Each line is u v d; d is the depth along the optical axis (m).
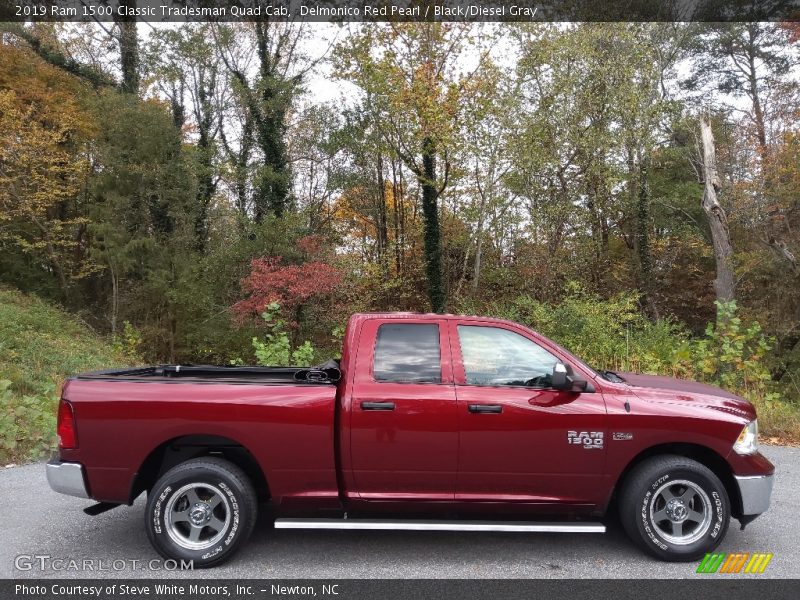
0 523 5.08
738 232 22.53
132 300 24.72
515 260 24.95
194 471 4.19
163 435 4.23
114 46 28.41
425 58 21.61
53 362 14.22
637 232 25.84
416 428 4.27
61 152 23.42
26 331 17.05
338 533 4.89
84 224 25.88
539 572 4.11
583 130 22.02
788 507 5.56
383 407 4.29
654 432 4.29
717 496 4.26
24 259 25.67
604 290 24.64
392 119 23.64
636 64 22.20
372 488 4.34
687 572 4.12
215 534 4.26
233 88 26.58
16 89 23.45
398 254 26.98
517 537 4.81
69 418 4.27
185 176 25.16
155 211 25.05
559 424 4.29
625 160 23.66
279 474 4.27
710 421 4.30
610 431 4.29
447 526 4.30
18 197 22.25
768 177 21.09
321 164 29.61
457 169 22.86
